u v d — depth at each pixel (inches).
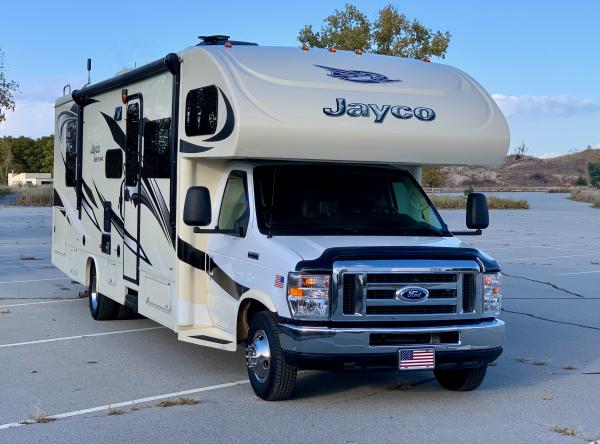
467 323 263.6
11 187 2650.1
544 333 412.2
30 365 327.3
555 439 238.4
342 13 1159.6
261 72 283.4
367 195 304.2
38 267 671.8
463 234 308.3
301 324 251.3
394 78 305.1
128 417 255.6
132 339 381.1
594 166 4158.5
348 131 277.7
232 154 271.0
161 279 331.9
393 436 238.5
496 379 314.0
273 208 287.6
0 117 1362.0
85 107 445.1
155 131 339.3
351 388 294.5
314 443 231.1
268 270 265.9
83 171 448.8
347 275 251.4
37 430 241.4
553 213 1819.6
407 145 287.3
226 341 294.7
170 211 319.3
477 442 234.2
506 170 5442.9
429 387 299.3
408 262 256.7
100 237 416.2
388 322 254.4
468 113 302.0
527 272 679.7
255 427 245.4
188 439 233.6
